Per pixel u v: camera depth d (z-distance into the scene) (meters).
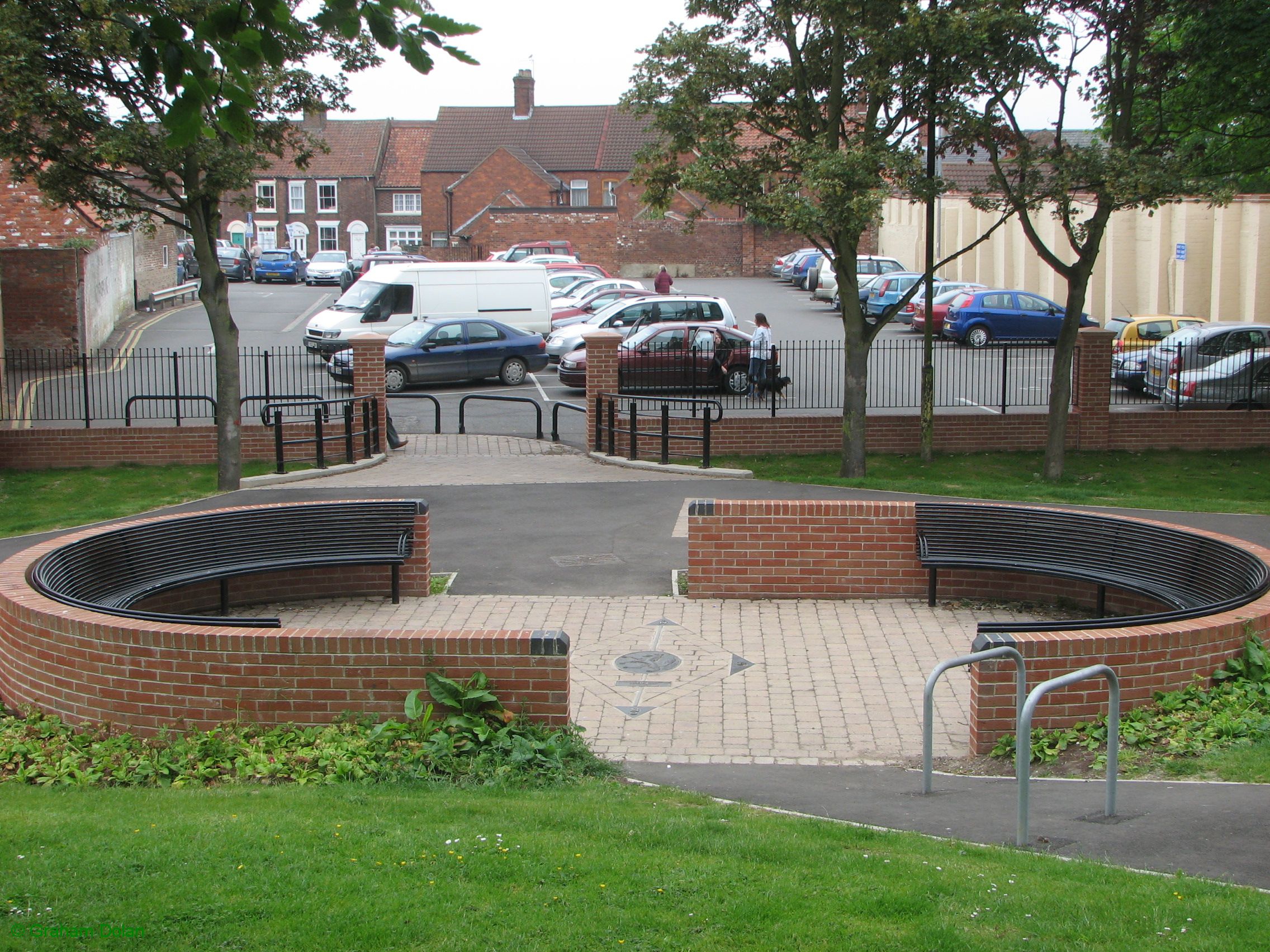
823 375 27.52
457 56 3.95
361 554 11.07
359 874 4.97
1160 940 4.27
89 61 13.75
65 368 27.80
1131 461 19.45
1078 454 19.98
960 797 6.65
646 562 12.55
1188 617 8.06
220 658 7.43
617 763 7.47
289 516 10.94
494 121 67.31
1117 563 10.31
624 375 24.08
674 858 5.28
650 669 9.47
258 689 7.43
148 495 17.19
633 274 58.03
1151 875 5.10
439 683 7.32
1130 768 6.96
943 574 11.26
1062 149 16.31
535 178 63.19
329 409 23.12
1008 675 7.50
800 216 14.82
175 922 4.46
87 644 7.65
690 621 10.66
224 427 16.62
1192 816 6.01
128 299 39.72
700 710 8.62
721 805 6.43
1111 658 7.60
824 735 8.12
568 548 13.13
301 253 67.69
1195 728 7.41
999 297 31.98
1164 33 17.50
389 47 3.88
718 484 16.45
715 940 4.35
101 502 16.81
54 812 5.99
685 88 15.98
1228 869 5.26
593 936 4.39
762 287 51.94
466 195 63.72
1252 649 7.95
